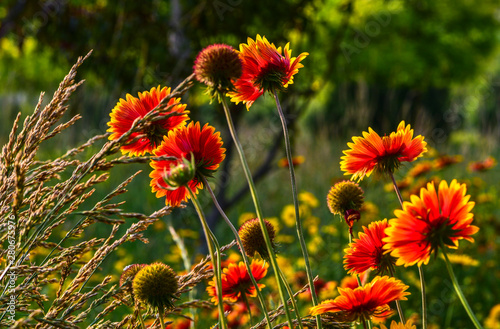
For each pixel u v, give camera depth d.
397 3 8.19
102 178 1.22
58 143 5.13
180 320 2.44
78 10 4.89
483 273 4.03
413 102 13.16
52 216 1.21
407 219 0.90
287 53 1.25
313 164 7.27
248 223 1.38
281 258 3.80
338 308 1.10
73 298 1.29
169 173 0.98
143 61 4.77
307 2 4.99
